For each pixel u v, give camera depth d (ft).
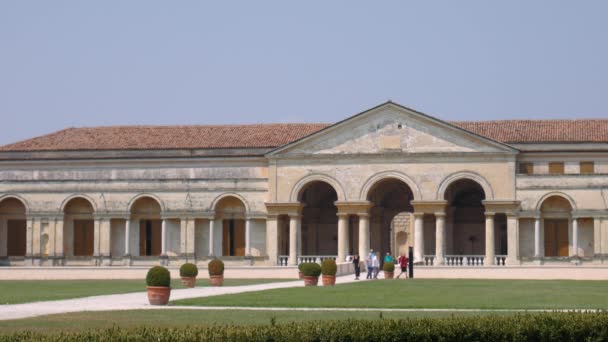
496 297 157.48
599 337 88.07
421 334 86.38
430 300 150.10
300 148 273.95
